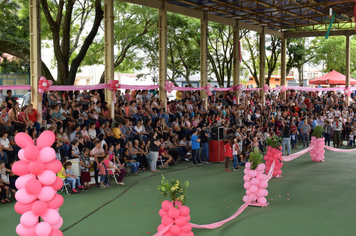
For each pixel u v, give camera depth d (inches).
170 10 730.2
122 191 431.5
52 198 217.5
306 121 808.9
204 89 820.6
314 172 549.0
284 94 1127.0
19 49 711.7
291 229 300.4
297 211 351.9
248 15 910.4
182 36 1103.6
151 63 1186.0
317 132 643.5
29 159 212.7
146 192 427.2
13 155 420.2
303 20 1013.8
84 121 518.9
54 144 442.9
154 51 1104.2
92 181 463.5
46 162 217.5
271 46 1266.0
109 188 447.5
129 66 1207.6
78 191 423.8
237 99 918.4
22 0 837.2
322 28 1212.5
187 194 419.8
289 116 895.7
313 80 1277.1
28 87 488.1
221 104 838.5
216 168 587.2
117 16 1030.4
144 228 303.9
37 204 209.5
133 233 292.4
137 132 594.9
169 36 1090.7
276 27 1078.4
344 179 498.3
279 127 852.6
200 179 501.7
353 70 1673.2
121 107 597.9
